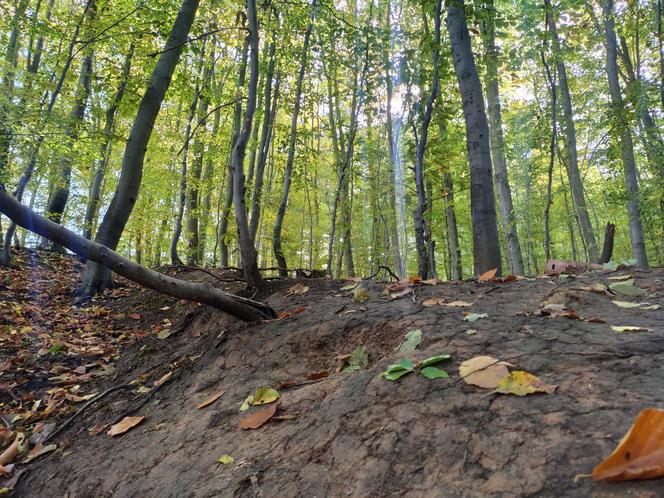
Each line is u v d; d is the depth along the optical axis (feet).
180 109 35.99
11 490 6.89
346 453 4.55
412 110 14.42
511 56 16.44
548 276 9.95
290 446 5.12
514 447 3.77
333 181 47.21
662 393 3.95
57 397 10.13
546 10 18.63
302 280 13.08
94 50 24.73
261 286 13.06
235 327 10.43
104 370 11.45
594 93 37.37
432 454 4.06
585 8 25.59
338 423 5.11
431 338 6.60
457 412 4.50
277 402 6.42
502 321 6.82
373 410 5.08
